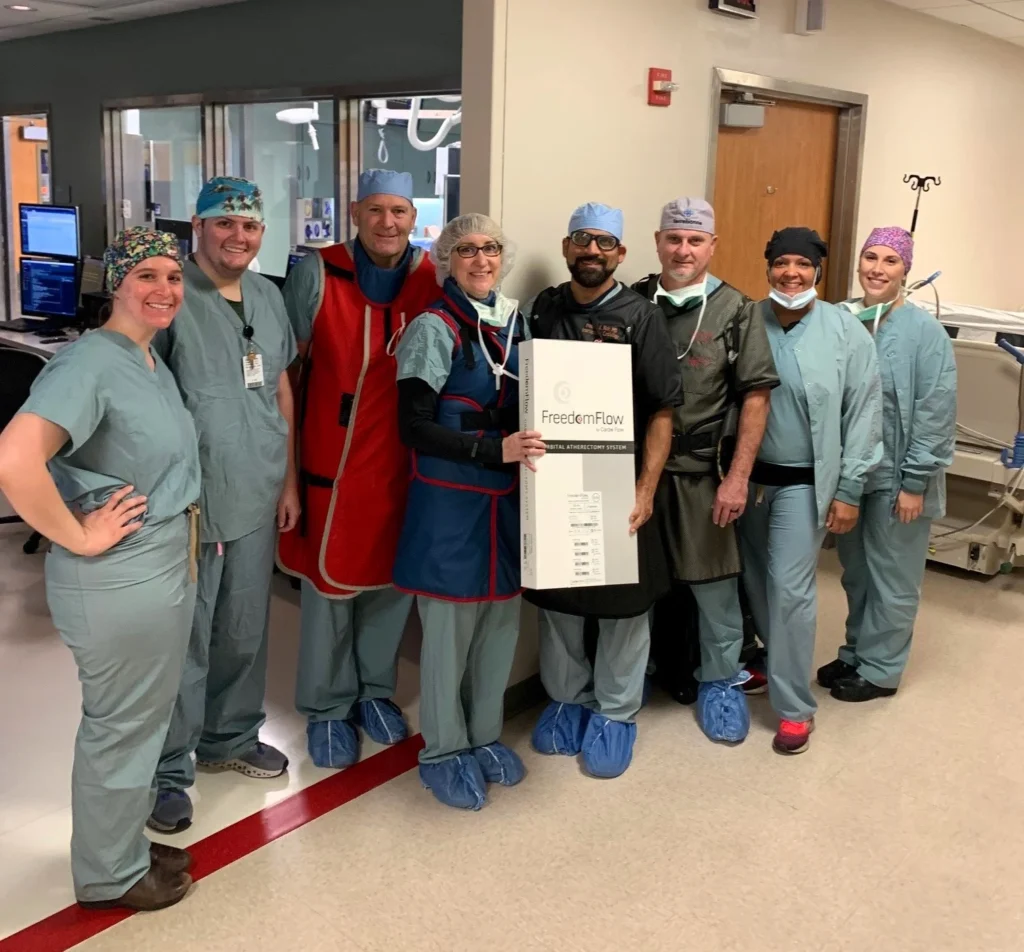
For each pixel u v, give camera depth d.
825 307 2.72
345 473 2.49
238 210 2.14
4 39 7.45
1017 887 2.24
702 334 2.60
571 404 2.29
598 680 2.70
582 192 2.90
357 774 2.62
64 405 1.74
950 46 4.74
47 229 5.34
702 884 2.22
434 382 2.25
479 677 2.56
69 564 1.83
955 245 5.27
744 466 2.59
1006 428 3.88
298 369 2.57
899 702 3.13
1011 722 3.01
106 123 6.73
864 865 2.30
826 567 4.39
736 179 3.75
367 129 5.32
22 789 2.52
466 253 2.27
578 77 2.81
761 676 3.21
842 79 4.07
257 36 5.48
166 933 2.03
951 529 4.23
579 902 2.15
